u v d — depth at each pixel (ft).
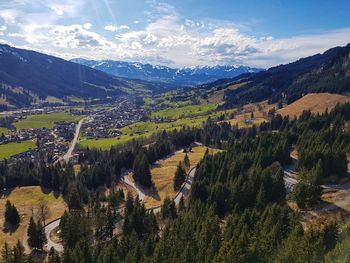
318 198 343.67
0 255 377.09
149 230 371.56
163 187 562.25
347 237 236.63
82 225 376.68
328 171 417.49
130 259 285.84
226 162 510.99
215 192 397.39
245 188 383.65
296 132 632.79
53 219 488.02
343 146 475.72
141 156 622.95
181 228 317.01
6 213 474.08
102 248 337.31
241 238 247.91
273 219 274.77
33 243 379.76
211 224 301.43
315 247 224.12
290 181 435.12
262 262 241.55
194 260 263.70
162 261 268.00
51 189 630.74
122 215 461.78
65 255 304.09
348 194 370.32
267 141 567.59
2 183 635.66
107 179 621.72
